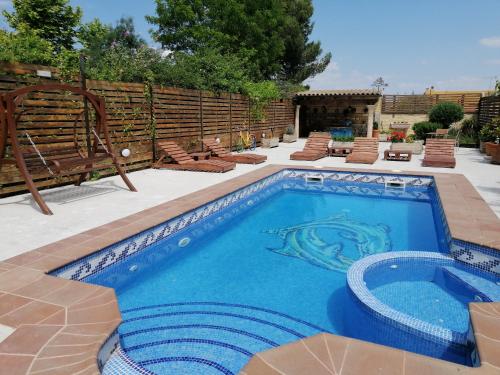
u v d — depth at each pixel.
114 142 9.71
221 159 12.48
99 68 10.65
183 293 4.46
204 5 25.14
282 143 19.88
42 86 6.29
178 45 25.27
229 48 24.22
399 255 5.08
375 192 9.91
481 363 2.40
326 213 8.02
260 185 9.77
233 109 15.43
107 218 5.98
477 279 4.75
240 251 5.86
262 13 25.47
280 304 4.21
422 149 15.41
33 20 14.99
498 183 8.93
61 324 2.95
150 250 5.64
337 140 17.69
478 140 17.53
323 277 4.93
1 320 3.00
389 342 3.53
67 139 8.34
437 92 27.06
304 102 21.86
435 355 3.30
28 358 2.52
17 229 5.42
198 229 6.87
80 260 4.43
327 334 2.67
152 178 9.51
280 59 30.95
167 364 3.13
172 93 11.62
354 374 2.24
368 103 20.33
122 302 4.21
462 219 5.92
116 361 2.87
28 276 3.84
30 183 6.20
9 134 6.48
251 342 3.47
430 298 4.28
